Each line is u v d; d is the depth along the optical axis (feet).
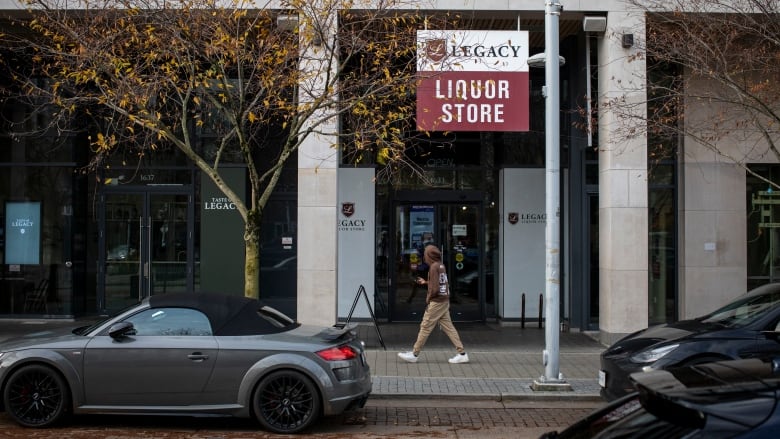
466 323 52.11
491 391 31.09
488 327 50.75
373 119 36.32
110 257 51.24
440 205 52.37
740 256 45.83
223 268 49.29
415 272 52.31
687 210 45.85
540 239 51.31
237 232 49.37
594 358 39.47
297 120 34.24
